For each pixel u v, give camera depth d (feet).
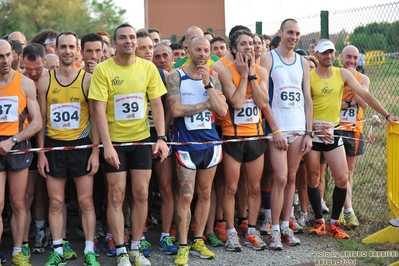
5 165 22.04
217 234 26.37
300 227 27.20
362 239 25.89
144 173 22.68
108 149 21.81
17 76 22.21
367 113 40.27
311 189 26.78
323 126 25.67
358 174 35.96
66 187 26.66
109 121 22.50
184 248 23.39
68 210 31.22
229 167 24.32
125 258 22.48
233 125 24.21
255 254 24.41
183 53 31.99
